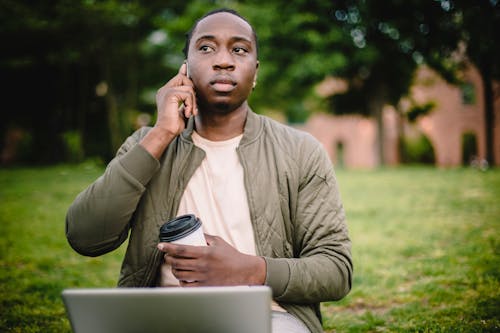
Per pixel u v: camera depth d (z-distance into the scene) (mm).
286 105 27156
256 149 1790
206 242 1538
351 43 17594
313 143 1845
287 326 1512
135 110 25203
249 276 1500
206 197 1763
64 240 5730
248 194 1732
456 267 4121
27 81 23500
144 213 1759
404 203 7781
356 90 20359
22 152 25188
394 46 17734
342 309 3393
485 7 15023
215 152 1802
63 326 3068
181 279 1480
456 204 7371
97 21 17797
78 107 24719
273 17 17359
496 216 6328
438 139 28609
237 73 1721
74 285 4047
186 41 1948
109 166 1688
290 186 1768
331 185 1801
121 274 1792
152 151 1657
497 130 26016
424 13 16266
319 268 1604
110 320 1265
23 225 6559
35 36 19078
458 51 16797
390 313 3201
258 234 1715
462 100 28219
